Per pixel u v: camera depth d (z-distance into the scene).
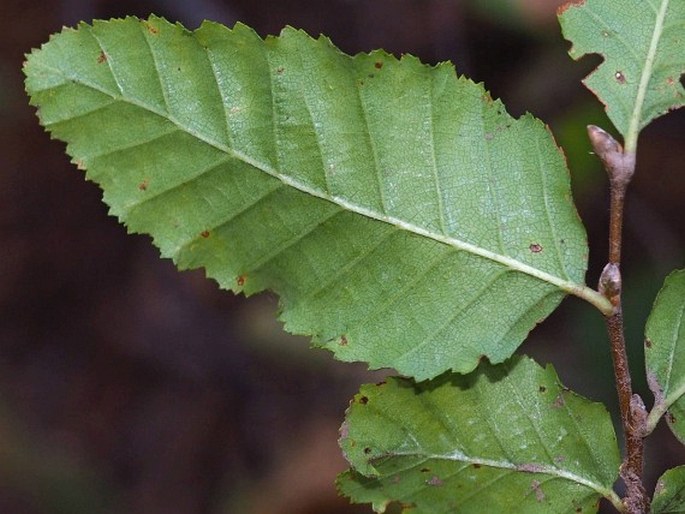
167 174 0.20
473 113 0.20
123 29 0.19
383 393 0.20
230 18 0.48
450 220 0.20
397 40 0.47
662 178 0.44
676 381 0.20
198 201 0.20
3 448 0.48
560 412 0.20
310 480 0.46
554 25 0.41
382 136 0.20
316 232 0.20
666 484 0.20
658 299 0.20
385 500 0.20
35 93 0.19
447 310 0.20
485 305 0.20
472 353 0.20
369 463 0.20
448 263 0.20
